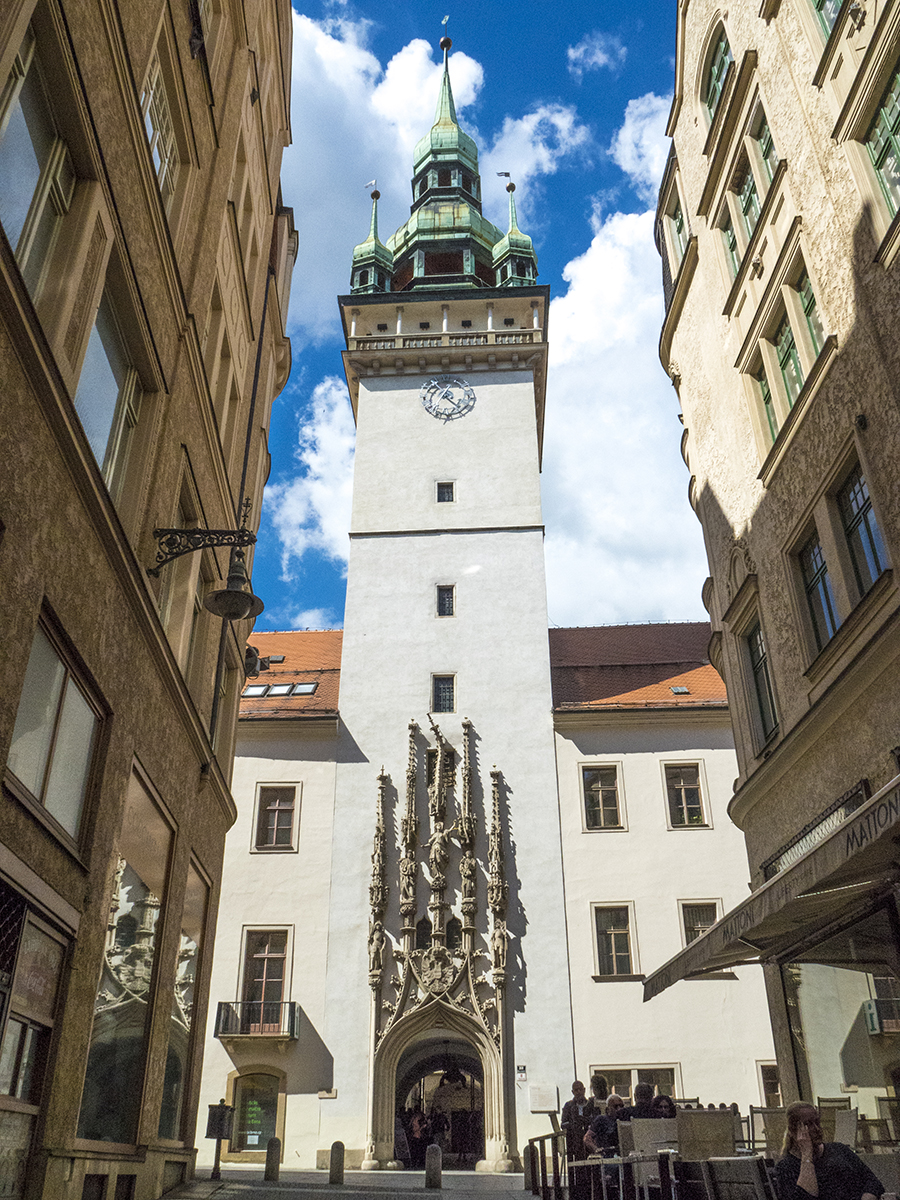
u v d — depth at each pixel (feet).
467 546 134.92
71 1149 33.55
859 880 33.24
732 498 66.59
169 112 49.32
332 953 107.55
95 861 36.32
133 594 39.52
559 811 114.32
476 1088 125.90
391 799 115.65
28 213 31.30
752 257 63.41
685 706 117.91
